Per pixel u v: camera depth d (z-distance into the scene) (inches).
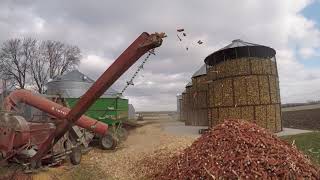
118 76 434.0
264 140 355.6
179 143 607.8
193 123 1411.2
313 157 478.6
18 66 2206.0
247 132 368.8
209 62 999.6
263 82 885.2
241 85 882.1
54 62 2308.1
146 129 1159.6
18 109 565.3
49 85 1056.2
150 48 418.9
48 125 509.7
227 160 334.6
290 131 886.4
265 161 323.3
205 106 1289.4
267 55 906.1
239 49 888.9
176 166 369.1
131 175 462.3
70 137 593.9
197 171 340.8
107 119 792.9
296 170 318.7
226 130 376.8
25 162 470.6
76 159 534.6
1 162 460.1
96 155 615.5
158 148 571.8
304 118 1496.1
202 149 367.6
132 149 653.3
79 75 1075.9
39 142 493.7
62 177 460.8
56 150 512.1
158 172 418.6
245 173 316.8
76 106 450.0
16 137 463.5
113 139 667.4
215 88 940.0
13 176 446.0
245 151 339.6
